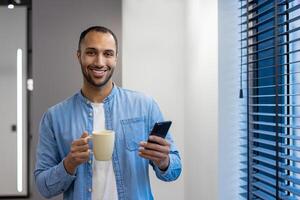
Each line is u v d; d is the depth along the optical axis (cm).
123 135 132
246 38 149
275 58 125
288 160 130
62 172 118
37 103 233
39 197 235
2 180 317
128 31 237
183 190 240
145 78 238
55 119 133
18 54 317
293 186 131
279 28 132
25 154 320
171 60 238
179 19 237
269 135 147
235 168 163
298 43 133
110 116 133
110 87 137
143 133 135
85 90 135
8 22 316
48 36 233
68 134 131
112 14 236
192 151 213
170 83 238
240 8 156
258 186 146
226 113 163
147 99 141
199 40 194
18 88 318
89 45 123
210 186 175
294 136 122
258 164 153
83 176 127
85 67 125
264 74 155
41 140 134
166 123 116
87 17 235
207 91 179
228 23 162
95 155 112
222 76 162
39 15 233
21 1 315
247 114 153
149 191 137
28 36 318
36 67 233
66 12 234
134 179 129
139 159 133
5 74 316
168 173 125
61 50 234
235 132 163
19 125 318
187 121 228
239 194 161
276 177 125
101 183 127
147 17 238
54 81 233
